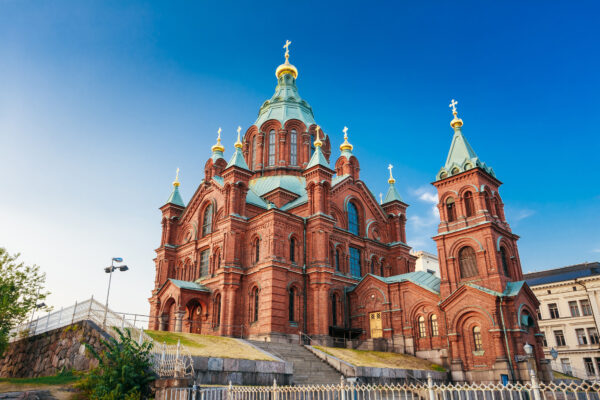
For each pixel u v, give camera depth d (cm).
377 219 5806
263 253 4475
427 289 4216
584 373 6319
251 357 2725
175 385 1889
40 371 3011
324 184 4897
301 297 4475
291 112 6638
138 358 2084
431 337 4106
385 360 3691
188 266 5366
